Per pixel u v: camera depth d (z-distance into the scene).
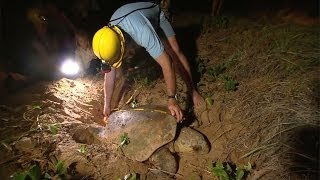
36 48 3.92
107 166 2.39
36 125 2.72
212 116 2.76
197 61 3.44
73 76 3.79
